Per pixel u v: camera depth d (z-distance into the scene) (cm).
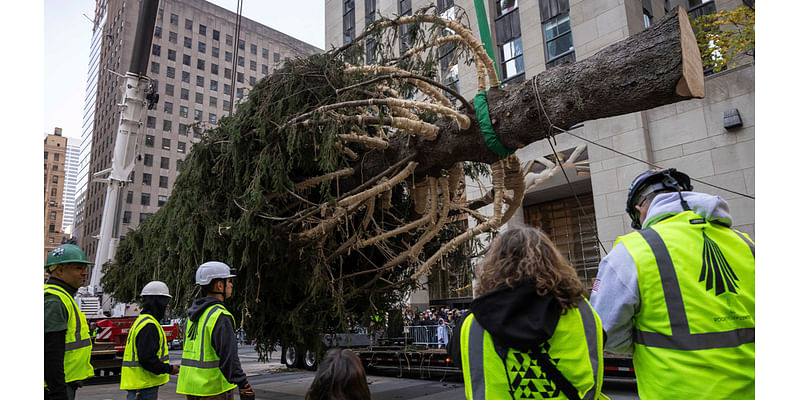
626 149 1411
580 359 148
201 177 547
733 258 154
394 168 509
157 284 468
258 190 477
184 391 338
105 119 6378
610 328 161
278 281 571
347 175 532
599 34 1576
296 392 939
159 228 635
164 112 5850
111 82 6316
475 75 1675
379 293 676
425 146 499
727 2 1512
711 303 147
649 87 334
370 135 591
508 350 152
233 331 337
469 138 461
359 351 1206
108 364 1161
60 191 8888
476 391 155
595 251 1673
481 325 155
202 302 354
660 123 1379
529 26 1806
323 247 583
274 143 514
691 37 331
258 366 1537
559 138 1587
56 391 259
